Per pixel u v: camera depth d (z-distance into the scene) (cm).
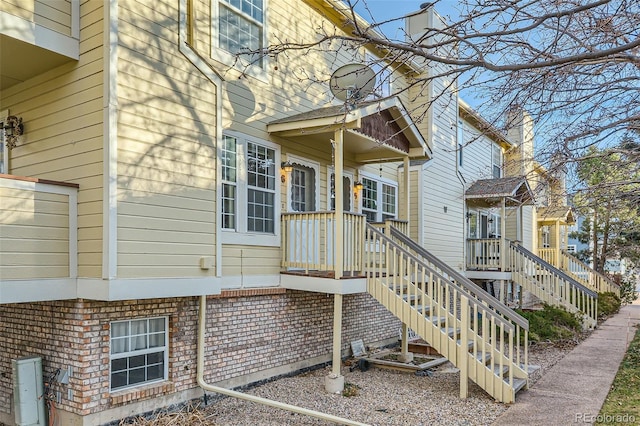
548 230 2580
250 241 779
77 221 548
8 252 489
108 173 523
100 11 541
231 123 765
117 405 565
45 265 518
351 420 579
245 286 763
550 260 2066
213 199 645
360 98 572
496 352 770
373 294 811
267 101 842
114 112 531
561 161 534
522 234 1986
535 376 826
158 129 579
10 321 623
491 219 1936
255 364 762
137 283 544
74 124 560
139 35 563
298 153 902
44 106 595
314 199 938
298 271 823
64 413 552
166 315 632
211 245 639
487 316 808
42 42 525
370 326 1063
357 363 899
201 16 732
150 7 577
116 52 536
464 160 1633
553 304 1472
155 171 572
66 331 555
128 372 591
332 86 770
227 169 754
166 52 593
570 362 941
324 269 767
